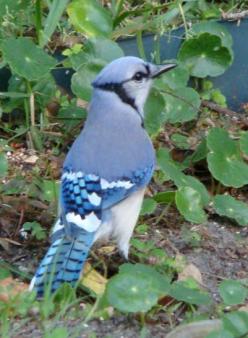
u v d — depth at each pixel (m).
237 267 10.41
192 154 12.09
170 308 9.37
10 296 9.11
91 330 9.00
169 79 12.30
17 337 8.78
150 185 11.53
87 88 11.84
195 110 12.19
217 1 14.34
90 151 9.86
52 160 11.71
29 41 11.70
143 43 13.02
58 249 9.23
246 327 8.66
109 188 9.70
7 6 12.60
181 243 10.70
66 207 9.57
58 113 12.26
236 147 11.62
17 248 10.34
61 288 9.05
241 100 13.38
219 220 11.23
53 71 12.61
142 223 10.97
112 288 8.93
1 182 11.27
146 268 9.53
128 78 10.16
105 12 12.77
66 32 13.00
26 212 10.73
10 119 12.35
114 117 10.09
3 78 12.52
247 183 11.41
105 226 9.68
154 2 13.73
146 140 10.18
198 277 9.98
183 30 13.14
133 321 9.19
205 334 8.87
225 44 13.09
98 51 12.16
